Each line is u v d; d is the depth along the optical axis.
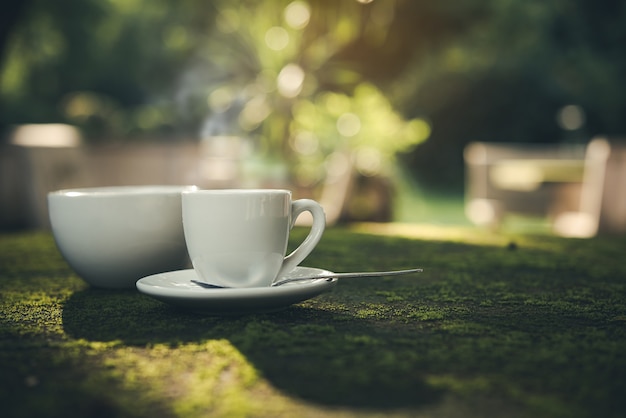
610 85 8.26
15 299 0.81
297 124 4.55
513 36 8.20
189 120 7.08
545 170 4.82
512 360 0.53
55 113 9.35
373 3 4.87
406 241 1.42
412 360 0.53
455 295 0.83
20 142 3.68
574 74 8.43
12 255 1.24
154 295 0.68
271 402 0.44
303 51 4.83
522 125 8.89
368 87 5.00
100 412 0.42
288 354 0.54
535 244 1.40
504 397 0.45
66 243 0.88
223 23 5.89
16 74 9.02
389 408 0.43
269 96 4.62
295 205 0.79
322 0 4.73
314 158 4.43
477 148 5.34
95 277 0.89
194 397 0.45
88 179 3.80
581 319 0.69
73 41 8.75
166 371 0.50
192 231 0.74
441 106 8.83
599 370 0.50
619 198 3.76
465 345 0.57
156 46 8.70
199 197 0.72
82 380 0.49
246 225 0.71
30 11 7.42
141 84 9.23
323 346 0.57
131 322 0.67
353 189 3.56
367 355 0.54
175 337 0.61
